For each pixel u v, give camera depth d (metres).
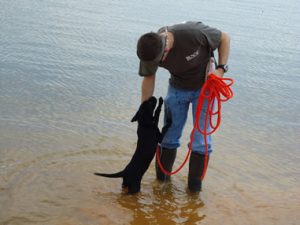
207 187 3.92
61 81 6.34
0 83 5.91
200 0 16.48
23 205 3.29
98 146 4.41
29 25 9.38
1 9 10.63
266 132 5.46
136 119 3.58
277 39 11.10
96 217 3.23
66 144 4.37
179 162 4.35
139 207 3.45
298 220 3.47
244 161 4.54
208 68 3.54
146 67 3.26
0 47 7.53
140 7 13.14
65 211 3.27
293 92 7.25
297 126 5.80
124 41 8.98
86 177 3.80
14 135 4.43
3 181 3.58
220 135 5.16
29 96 5.59
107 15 11.45
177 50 3.32
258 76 7.90
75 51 7.93
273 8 17.03
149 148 3.57
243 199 3.75
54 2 12.68
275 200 3.78
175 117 3.77
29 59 7.12
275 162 4.61
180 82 3.64
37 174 3.75
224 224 3.33
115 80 6.69
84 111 5.34
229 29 11.38
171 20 11.33
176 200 3.64
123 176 3.60
